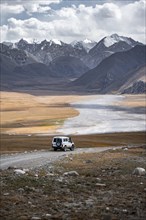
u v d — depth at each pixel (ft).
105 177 90.84
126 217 52.26
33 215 52.80
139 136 408.05
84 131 474.90
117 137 397.60
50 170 110.11
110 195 67.82
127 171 101.96
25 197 65.00
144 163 124.36
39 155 190.39
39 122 601.62
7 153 217.15
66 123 579.48
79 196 67.05
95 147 283.38
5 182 79.51
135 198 65.00
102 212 55.11
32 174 95.55
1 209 55.98
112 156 158.81
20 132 480.64
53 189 73.41
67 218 51.55
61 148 229.04
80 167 116.26
